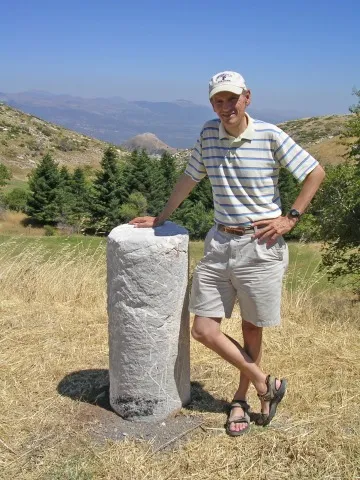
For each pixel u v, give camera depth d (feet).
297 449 8.93
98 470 8.60
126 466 8.65
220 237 8.98
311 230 26.84
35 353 13.12
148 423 10.02
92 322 15.61
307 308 16.87
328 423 9.80
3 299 17.71
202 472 8.55
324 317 16.60
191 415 10.26
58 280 18.84
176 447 9.24
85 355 13.16
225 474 8.49
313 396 10.93
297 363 12.57
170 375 10.07
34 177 115.14
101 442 9.40
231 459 8.84
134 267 9.51
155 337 9.78
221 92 7.99
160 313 9.73
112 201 107.86
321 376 11.85
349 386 11.33
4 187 163.02
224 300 9.24
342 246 25.98
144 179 113.50
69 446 9.26
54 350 13.37
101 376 11.95
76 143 271.49
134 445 9.25
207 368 12.41
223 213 8.86
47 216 110.93
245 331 9.66
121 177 110.42
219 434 9.59
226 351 9.32
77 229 108.06
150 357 9.84
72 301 17.63
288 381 11.59
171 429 9.80
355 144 27.14
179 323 10.03
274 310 9.07
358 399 10.75
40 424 9.96
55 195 112.16
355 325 15.84
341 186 25.88
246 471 8.54
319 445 9.10
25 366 12.34
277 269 8.89
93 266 20.62
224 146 8.58
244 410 9.81
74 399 10.92
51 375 11.98
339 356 12.82
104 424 10.00
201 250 36.17
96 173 110.11
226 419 10.09
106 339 14.26
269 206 8.70
